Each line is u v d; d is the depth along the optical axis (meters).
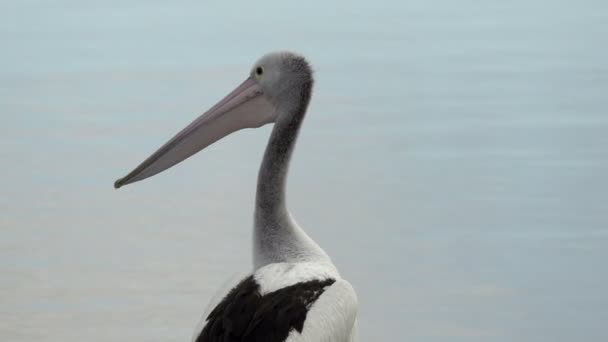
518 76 23.81
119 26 31.09
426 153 17.52
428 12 34.38
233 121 8.20
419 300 11.71
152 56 26.47
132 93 22.45
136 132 19.23
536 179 15.98
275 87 8.04
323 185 15.91
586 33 29.67
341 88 22.78
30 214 14.72
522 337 10.86
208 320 6.88
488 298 11.78
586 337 10.89
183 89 22.77
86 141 18.64
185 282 12.23
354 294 7.17
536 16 33.22
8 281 12.28
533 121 19.55
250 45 27.64
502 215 14.44
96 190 15.84
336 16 33.34
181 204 15.17
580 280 12.27
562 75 23.86
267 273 7.15
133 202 15.33
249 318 6.72
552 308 11.55
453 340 10.76
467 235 13.69
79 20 32.16
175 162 8.28
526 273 12.46
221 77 23.81
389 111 20.55
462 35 29.58
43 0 36.09
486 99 21.50
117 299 11.79
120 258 13.04
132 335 10.87
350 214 14.56
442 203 14.98
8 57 26.34
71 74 24.45
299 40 28.55
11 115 20.59
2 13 33.38
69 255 13.12
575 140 18.12
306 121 19.91
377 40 28.72
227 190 15.84
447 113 20.34
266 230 7.83
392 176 16.31
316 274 7.23
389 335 10.86
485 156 17.28
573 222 14.10
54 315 11.35
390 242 13.45
